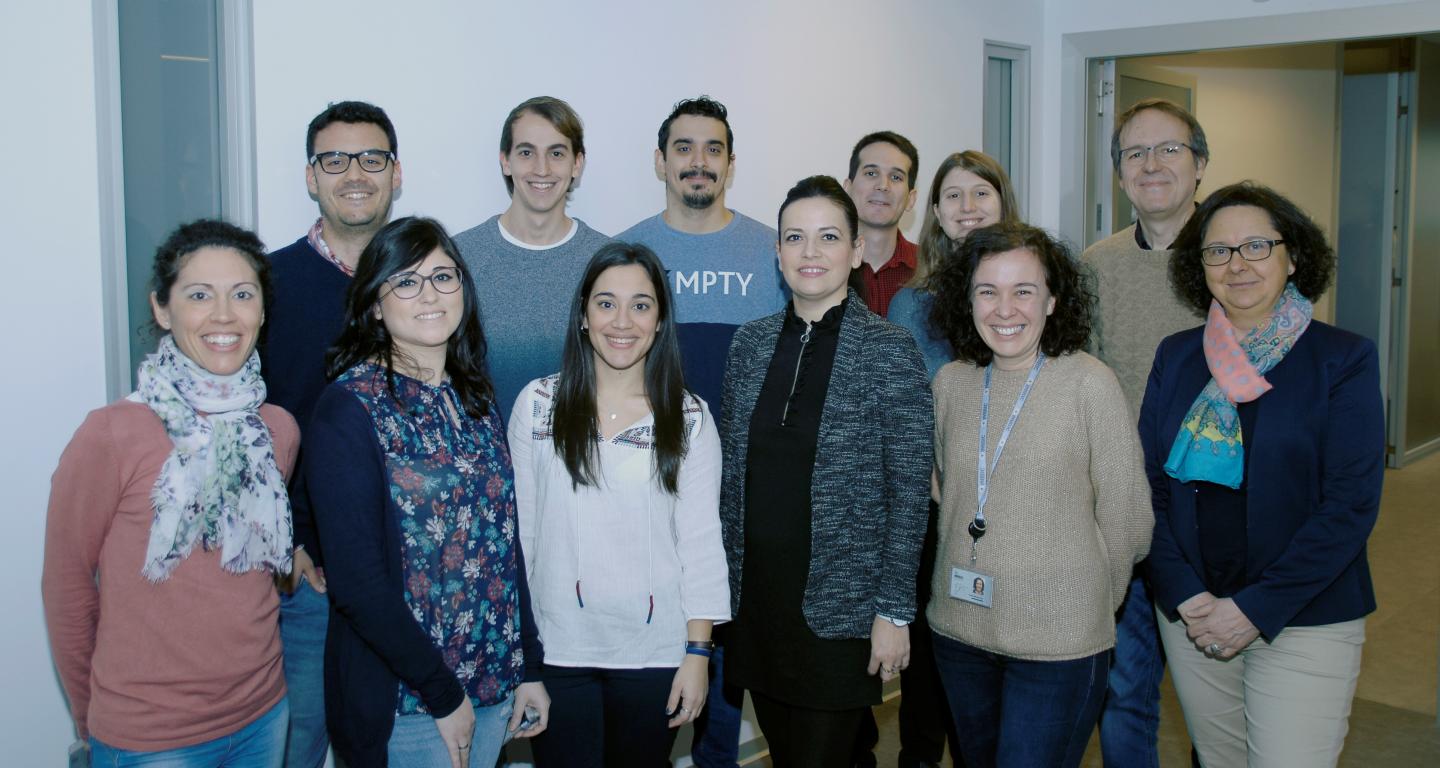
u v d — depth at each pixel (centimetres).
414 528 178
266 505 184
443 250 187
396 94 281
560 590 208
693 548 213
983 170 287
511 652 195
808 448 216
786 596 217
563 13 312
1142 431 233
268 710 187
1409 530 594
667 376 212
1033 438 206
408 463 178
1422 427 771
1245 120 618
